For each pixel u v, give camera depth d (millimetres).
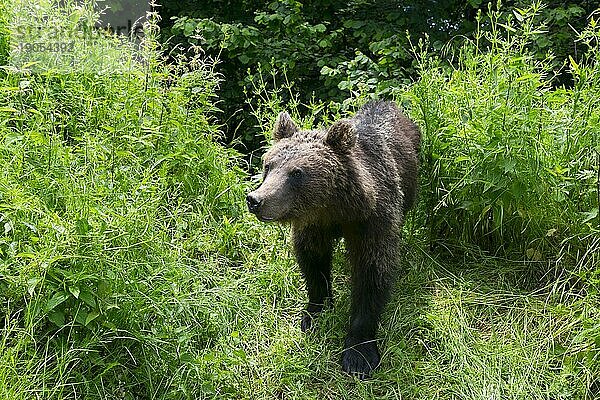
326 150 4027
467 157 4871
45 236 3646
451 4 8523
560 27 8047
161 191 4824
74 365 3570
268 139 5820
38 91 4996
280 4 8641
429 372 4180
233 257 5195
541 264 4996
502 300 4816
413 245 5336
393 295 4883
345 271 5137
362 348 4309
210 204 5379
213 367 3920
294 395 4023
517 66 5051
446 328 4465
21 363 3453
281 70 8648
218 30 8188
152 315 3977
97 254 3662
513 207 4973
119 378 3768
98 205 3932
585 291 4555
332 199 4047
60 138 4812
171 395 3744
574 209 4844
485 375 4113
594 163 4809
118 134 5020
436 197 5305
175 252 4465
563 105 5148
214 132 5801
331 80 8422
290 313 4824
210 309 4223
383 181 4391
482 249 5312
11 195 3766
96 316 3590
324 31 8500
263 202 3801
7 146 4160
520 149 4766
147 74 5609
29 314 3424
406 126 5137
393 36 7852
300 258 4551
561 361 4195
